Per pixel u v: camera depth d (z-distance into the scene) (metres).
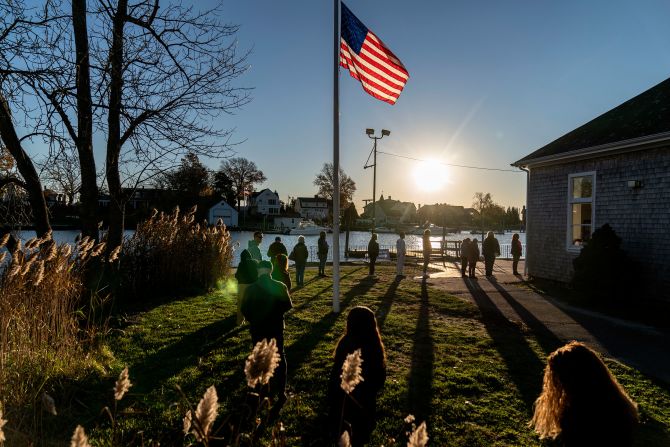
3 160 7.35
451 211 117.50
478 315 9.64
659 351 7.08
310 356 6.43
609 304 10.59
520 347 7.15
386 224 117.44
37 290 5.43
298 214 102.56
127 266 10.58
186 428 2.00
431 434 4.26
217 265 12.80
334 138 9.52
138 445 3.87
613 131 12.59
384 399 5.00
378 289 13.28
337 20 9.39
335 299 9.50
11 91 6.02
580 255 11.35
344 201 83.81
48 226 7.95
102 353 5.83
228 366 5.86
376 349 3.49
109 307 9.00
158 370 5.69
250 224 98.75
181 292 11.55
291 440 4.03
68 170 7.80
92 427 4.09
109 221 10.32
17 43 5.92
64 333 5.47
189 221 12.84
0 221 7.23
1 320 4.55
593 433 2.26
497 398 5.11
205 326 8.05
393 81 9.77
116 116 8.10
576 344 2.51
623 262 10.69
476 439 4.18
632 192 11.45
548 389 2.54
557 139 16.05
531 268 15.48
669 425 4.52
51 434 3.87
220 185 97.50
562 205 14.07
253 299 4.87
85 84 7.44
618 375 5.94
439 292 12.74
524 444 4.10
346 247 30.61
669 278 10.40
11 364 4.57
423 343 7.34
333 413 3.46
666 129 10.23
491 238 16.53
